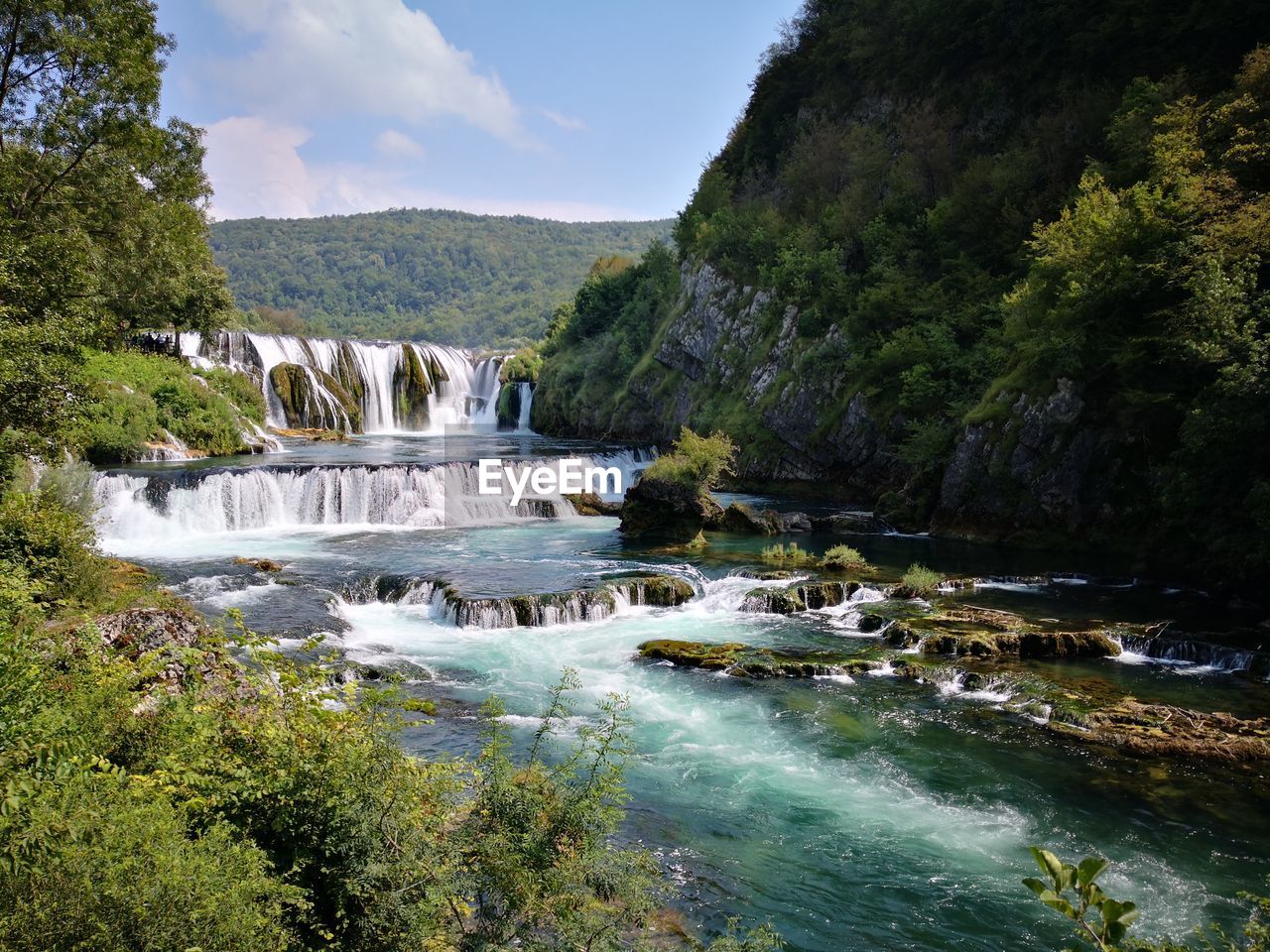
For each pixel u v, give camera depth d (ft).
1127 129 133.08
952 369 143.33
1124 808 45.09
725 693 62.28
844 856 40.29
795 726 56.34
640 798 45.80
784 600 84.99
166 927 20.21
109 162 111.04
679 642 72.02
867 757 51.65
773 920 34.96
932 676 65.31
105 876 20.58
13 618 32.94
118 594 56.08
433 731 53.06
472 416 289.94
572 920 25.73
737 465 184.85
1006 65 202.80
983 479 123.44
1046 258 117.80
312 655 65.57
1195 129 112.37
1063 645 70.03
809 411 173.17
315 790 28.32
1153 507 103.71
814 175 232.73
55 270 80.59
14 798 20.34
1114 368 108.37
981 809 45.03
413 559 101.96
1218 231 92.02
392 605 85.46
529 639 75.15
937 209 176.35
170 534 112.06
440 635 75.97
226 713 32.32
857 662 67.62
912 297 164.76
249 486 119.75
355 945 26.35
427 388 264.72
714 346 214.69
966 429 126.82
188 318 189.98
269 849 27.91
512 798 28.89
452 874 27.35
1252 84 108.68
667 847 40.68
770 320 198.18
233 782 27.86
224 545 107.34
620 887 27.78
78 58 102.73
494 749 32.14
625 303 284.82
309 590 83.82
